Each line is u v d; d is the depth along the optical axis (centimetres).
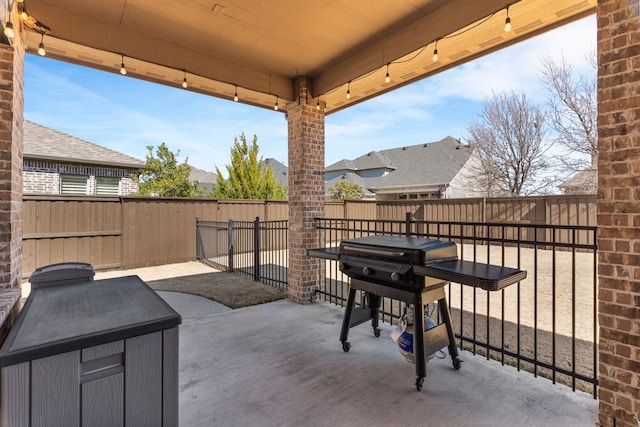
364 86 410
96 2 282
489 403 219
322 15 297
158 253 745
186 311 418
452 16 279
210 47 358
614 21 182
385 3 279
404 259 241
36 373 106
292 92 444
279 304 443
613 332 182
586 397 225
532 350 300
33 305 152
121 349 121
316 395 229
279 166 2552
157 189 995
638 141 173
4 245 238
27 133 897
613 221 182
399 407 216
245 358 286
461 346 304
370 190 1705
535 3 247
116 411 120
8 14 231
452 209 1006
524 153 1212
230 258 677
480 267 224
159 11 294
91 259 659
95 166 917
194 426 197
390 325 364
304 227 442
